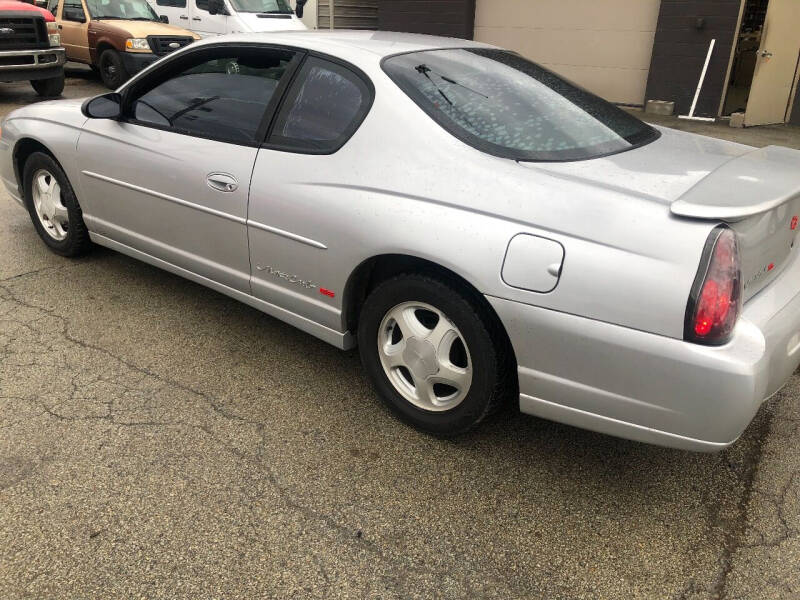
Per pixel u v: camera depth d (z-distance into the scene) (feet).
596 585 6.93
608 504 8.04
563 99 9.72
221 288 11.11
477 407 8.37
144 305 12.50
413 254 8.06
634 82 35.70
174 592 6.61
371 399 9.95
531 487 8.27
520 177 7.70
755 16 33.45
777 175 7.90
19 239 15.39
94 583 6.67
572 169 7.88
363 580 6.86
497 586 6.86
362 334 9.28
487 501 8.02
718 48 32.63
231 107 10.35
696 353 6.60
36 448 8.51
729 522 7.80
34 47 31.63
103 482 8.00
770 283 7.88
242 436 8.98
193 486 8.02
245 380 10.28
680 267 6.62
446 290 8.09
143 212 11.69
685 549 7.41
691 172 7.92
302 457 8.64
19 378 9.99
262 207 9.66
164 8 39.27
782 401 10.15
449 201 7.89
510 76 9.89
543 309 7.30
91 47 36.17
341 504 7.88
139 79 11.69
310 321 9.89
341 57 9.43
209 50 10.86
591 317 7.06
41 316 11.89
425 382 8.78
